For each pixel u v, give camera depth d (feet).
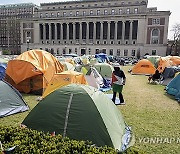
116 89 32.68
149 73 81.00
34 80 38.68
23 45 290.97
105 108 18.26
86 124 16.90
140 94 41.83
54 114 17.76
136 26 254.88
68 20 269.64
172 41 268.62
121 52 252.01
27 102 33.04
